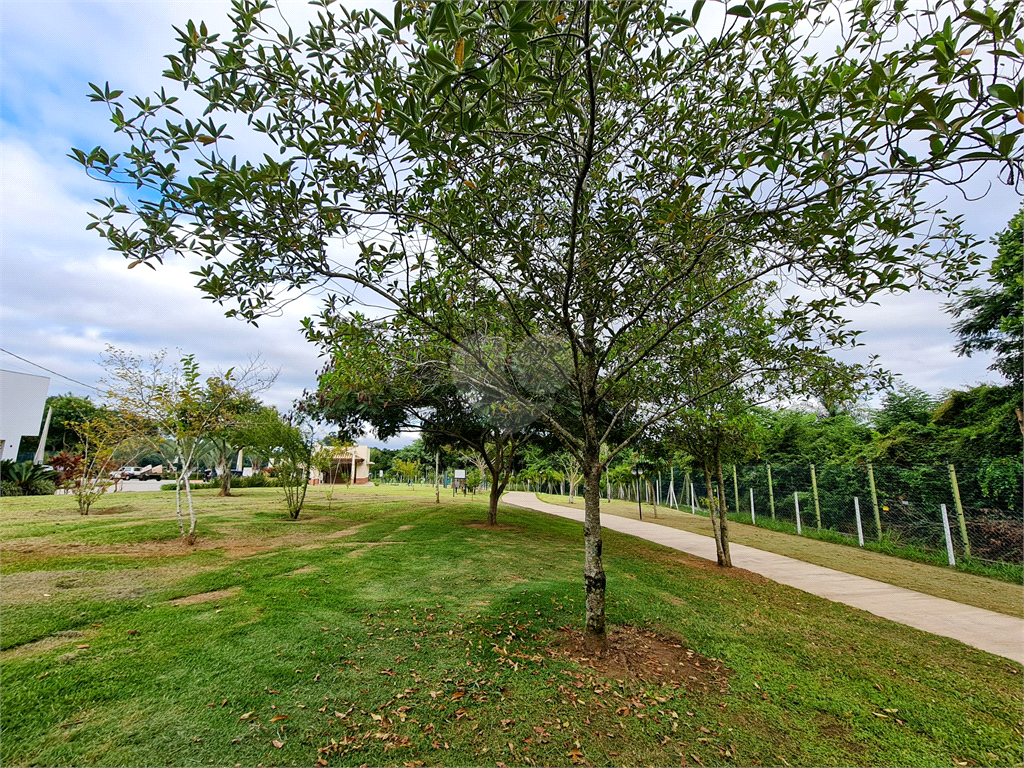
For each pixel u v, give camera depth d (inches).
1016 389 438.9
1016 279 362.3
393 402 337.1
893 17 90.6
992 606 273.4
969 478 409.7
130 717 118.1
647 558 362.6
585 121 117.7
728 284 200.4
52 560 264.7
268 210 111.7
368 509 634.2
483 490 1536.7
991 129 70.5
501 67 79.1
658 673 161.3
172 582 231.8
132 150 93.7
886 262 120.2
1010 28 63.6
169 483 1150.3
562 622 200.1
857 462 605.0
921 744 129.1
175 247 107.2
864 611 254.1
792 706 146.3
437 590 238.4
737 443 344.5
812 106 91.5
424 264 147.6
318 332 176.2
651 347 172.4
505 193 145.1
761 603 257.4
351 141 111.0
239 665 146.5
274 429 502.3
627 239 136.1
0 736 108.0
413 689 140.3
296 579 245.8
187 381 331.9
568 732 125.1
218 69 96.7
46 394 1035.9
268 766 105.0
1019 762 122.3
